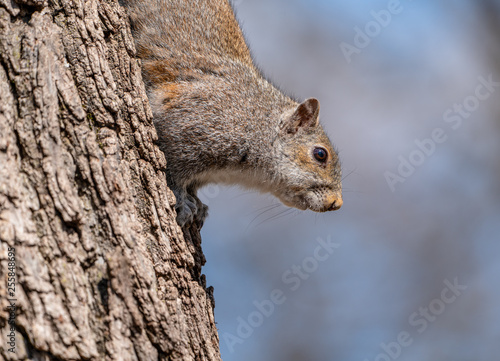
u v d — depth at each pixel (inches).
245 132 444.5
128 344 255.9
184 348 272.2
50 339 239.1
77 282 250.8
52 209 253.6
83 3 298.2
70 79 278.1
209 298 337.1
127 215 274.5
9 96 261.1
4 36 267.1
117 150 283.7
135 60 324.2
